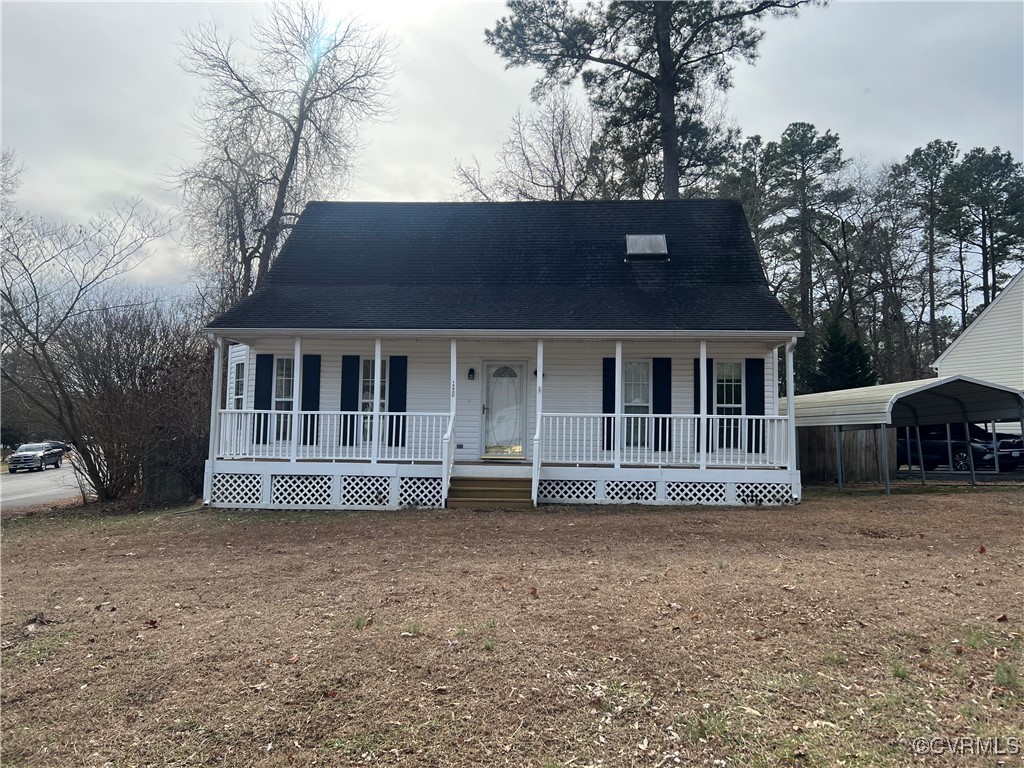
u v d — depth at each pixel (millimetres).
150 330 18609
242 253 23906
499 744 4125
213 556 9398
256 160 24031
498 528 10945
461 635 5801
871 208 38344
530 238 16656
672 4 24656
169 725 4414
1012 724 4250
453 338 13688
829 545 9312
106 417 17625
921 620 6039
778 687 4797
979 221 37781
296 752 4074
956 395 16109
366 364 15539
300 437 14047
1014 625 5871
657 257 15766
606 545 9477
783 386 35312
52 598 7336
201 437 18125
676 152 25578
